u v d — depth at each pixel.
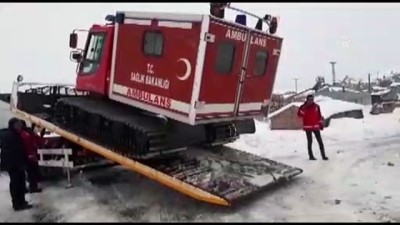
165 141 7.05
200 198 6.29
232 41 7.06
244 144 12.50
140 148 7.00
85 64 8.72
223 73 7.03
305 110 10.07
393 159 9.89
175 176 6.75
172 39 6.88
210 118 6.93
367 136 13.89
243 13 7.64
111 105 8.45
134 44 7.50
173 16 6.87
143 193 7.75
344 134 14.38
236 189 6.62
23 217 6.65
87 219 6.46
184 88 6.71
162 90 7.04
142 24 7.36
